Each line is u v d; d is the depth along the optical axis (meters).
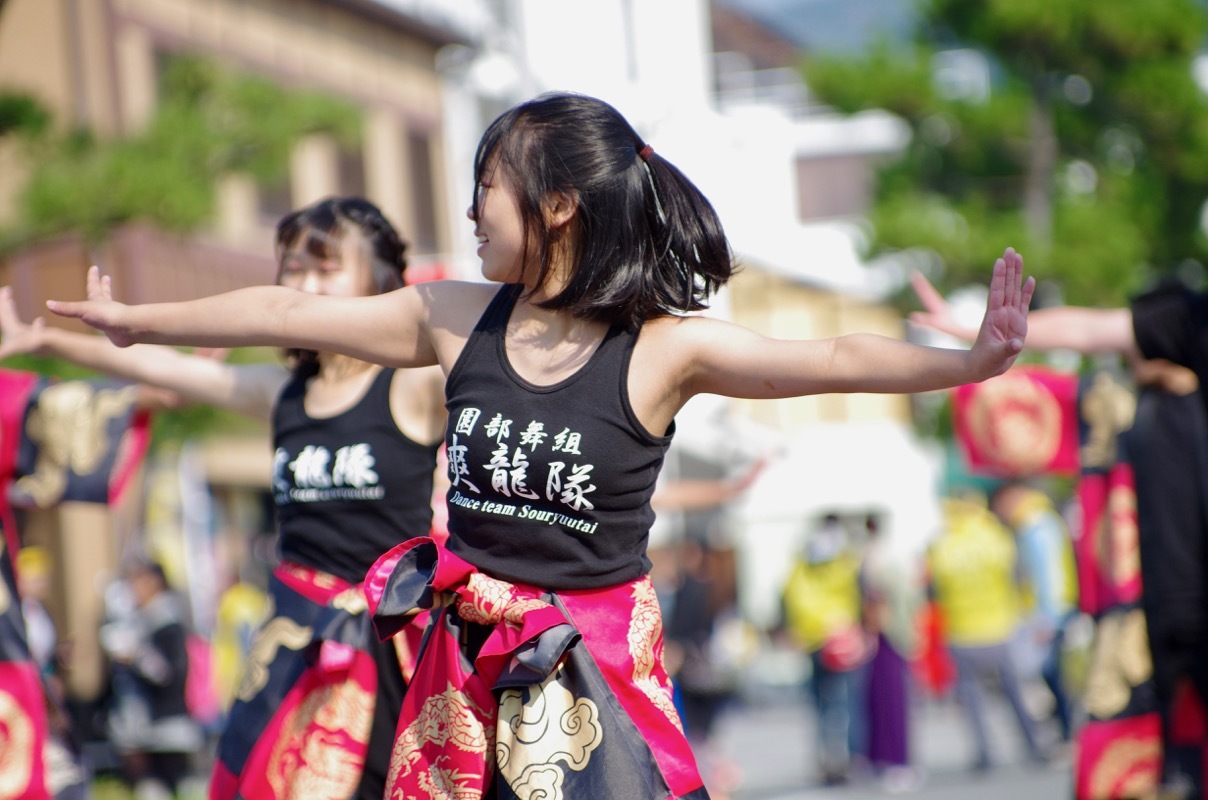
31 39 28.89
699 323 5.60
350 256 8.08
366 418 7.91
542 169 5.55
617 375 5.52
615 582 5.61
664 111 37.38
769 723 37.47
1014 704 23.47
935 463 49.03
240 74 18.75
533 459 5.48
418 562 5.84
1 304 8.28
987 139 41.81
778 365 5.45
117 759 20.64
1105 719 10.76
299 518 8.05
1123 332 9.53
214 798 8.09
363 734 7.78
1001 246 40.06
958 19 41.38
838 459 48.06
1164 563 10.25
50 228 16.42
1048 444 11.90
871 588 23.12
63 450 9.70
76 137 17.14
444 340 5.81
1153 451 10.28
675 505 11.45
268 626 8.09
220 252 31.80
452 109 37.62
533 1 36.66
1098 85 41.66
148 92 31.70
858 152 62.28
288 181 36.22
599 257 5.55
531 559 5.55
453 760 5.62
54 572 30.03
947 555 23.39
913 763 22.72
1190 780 10.48
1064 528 25.25
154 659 20.70
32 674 9.37
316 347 6.02
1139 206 41.66
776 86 67.19
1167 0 39.84
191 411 18.86
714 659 23.17
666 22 40.22
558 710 5.46
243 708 8.08
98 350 8.43
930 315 9.07
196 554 30.75
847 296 55.50
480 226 5.71
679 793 5.51
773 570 49.97
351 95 39.09
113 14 30.58
